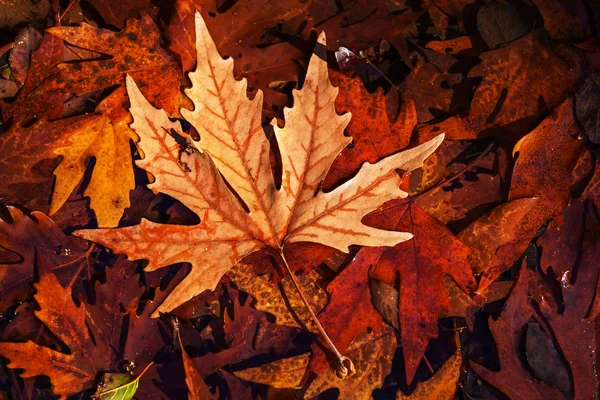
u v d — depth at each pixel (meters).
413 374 0.60
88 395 0.61
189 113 0.57
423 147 0.59
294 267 0.61
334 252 0.61
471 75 0.63
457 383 0.62
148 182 0.63
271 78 0.63
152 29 0.61
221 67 0.57
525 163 0.62
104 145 0.61
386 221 0.61
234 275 0.61
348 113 0.59
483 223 0.62
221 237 0.59
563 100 0.63
